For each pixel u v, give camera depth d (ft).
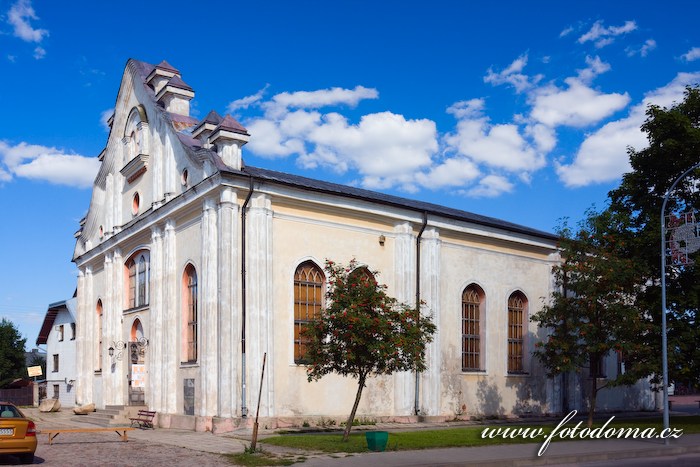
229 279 79.82
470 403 103.45
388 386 94.17
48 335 177.17
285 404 82.89
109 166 120.06
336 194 89.51
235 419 77.56
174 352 90.17
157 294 94.68
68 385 162.09
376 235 95.71
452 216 102.99
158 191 99.04
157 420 89.45
